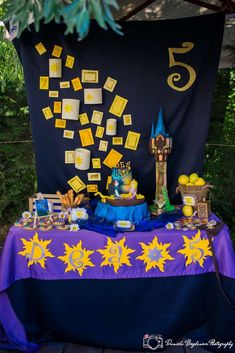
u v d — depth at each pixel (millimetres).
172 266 2596
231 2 3045
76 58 3123
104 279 2592
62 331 2646
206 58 3113
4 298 2555
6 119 4965
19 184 5000
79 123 3199
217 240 2604
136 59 3133
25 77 3131
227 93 4750
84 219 2752
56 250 2570
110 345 2627
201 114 3174
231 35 3988
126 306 2627
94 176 3250
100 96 3164
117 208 2746
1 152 4922
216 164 4820
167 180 3256
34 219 2713
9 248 2549
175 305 2625
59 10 1408
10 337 2547
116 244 2553
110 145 3229
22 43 3092
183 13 3604
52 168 3244
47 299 2609
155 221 2730
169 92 3164
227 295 2576
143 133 3213
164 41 3109
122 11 3453
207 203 2801
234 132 4844
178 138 3209
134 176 3260
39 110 3178
